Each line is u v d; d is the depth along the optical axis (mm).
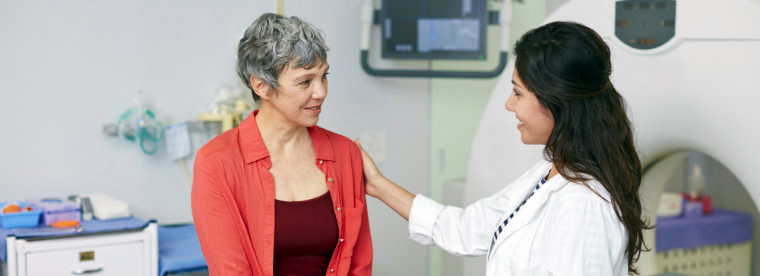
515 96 1194
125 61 2596
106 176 2602
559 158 1149
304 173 1303
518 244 1198
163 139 2678
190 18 2689
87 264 2070
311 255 1295
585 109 1126
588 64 1103
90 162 2572
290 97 1188
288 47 1152
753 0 1492
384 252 2930
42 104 2482
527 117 1175
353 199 1360
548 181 1211
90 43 2537
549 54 1110
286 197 1271
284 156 1292
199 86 2723
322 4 2787
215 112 2584
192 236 2461
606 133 1123
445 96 3109
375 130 2943
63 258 2033
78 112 2539
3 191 2441
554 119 1147
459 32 2676
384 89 2955
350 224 1330
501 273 1204
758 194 1497
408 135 3031
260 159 1251
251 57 1185
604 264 1099
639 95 1682
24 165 2469
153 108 2646
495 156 2061
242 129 1282
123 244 2123
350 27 2861
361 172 1411
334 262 1307
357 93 2891
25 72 2449
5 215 2133
